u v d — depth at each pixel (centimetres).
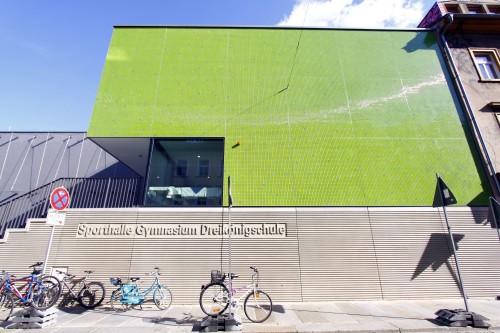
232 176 898
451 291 805
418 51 1121
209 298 770
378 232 852
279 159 926
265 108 993
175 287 777
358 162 933
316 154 938
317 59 1077
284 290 784
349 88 1036
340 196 888
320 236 841
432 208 884
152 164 909
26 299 652
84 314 677
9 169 1380
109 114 950
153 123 948
